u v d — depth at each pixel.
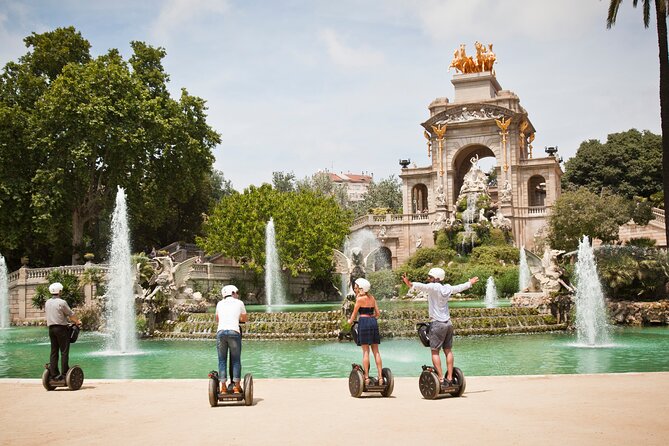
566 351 27.03
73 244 62.06
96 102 55.81
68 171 58.53
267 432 10.88
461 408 12.53
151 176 63.38
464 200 78.69
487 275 60.00
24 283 55.03
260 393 15.06
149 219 70.94
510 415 11.77
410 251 91.25
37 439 10.91
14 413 13.20
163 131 59.84
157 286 38.00
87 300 50.97
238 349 13.80
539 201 108.38
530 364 23.27
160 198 64.88
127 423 12.05
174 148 62.41
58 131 57.44
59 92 55.22
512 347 28.64
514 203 87.44
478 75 94.88
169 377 22.00
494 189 107.25
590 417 11.49
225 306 13.98
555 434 10.24
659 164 98.44
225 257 70.56
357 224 93.50
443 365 23.33
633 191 99.00
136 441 10.52
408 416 11.88
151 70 66.06
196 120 65.88
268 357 26.47
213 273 57.84
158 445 10.19
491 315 36.25
